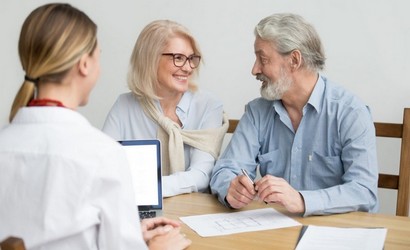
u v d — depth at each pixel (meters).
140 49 1.70
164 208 1.36
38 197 0.78
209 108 1.81
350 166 1.44
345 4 2.05
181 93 1.77
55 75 0.83
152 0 2.41
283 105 1.61
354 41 2.06
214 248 1.05
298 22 1.49
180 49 1.67
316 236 1.10
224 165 1.57
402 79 2.01
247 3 2.23
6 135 0.83
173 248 1.03
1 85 2.76
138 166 1.33
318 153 1.56
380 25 2.01
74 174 0.78
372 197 1.38
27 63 0.83
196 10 2.33
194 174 1.58
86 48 0.84
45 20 0.82
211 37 2.32
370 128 1.48
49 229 0.77
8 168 0.80
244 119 1.70
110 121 1.81
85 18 0.86
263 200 1.28
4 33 2.71
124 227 0.82
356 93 2.09
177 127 1.73
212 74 2.35
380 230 1.13
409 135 1.68
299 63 1.48
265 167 1.68
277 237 1.11
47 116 0.83
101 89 2.58
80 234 0.79
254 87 2.27
